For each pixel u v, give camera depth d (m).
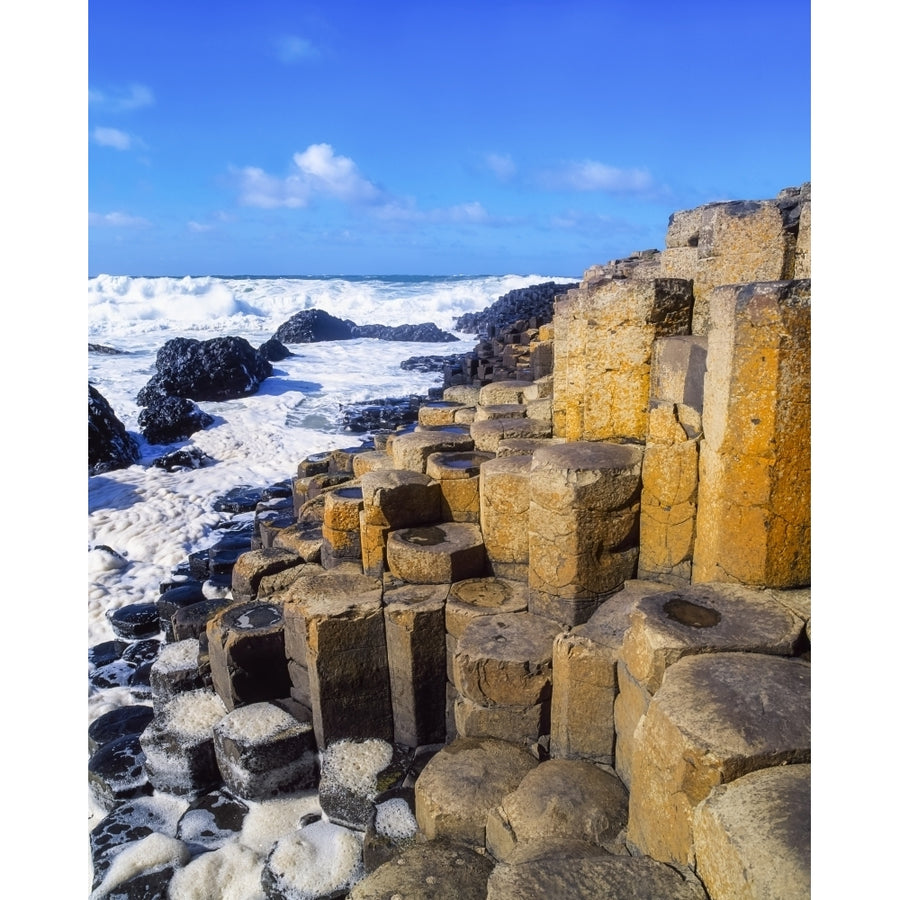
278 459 14.54
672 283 4.60
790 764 2.53
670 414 4.33
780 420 3.49
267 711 5.29
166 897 4.29
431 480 5.83
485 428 6.50
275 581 6.33
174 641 6.76
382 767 4.86
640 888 2.44
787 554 3.62
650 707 2.95
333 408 18.81
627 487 4.51
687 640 3.18
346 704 5.14
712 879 2.36
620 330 4.71
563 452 4.68
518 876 2.56
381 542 5.66
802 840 2.14
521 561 5.30
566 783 3.73
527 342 15.49
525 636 4.52
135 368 24.23
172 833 4.91
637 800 3.07
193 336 34.94
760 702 2.77
